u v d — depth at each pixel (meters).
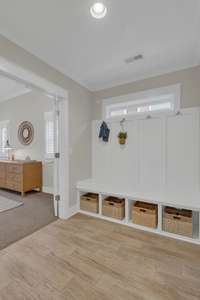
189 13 1.62
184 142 2.52
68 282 1.47
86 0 1.49
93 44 2.09
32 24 1.75
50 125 4.22
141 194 2.51
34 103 4.49
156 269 1.64
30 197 3.84
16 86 4.24
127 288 1.42
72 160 2.90
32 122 4.55
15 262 1.71
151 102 2.90
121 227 2.47
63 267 1.65
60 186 2.78
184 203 2.12
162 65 2.56
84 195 3.07
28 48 2.09
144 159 2.84
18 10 1.58
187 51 2.22
